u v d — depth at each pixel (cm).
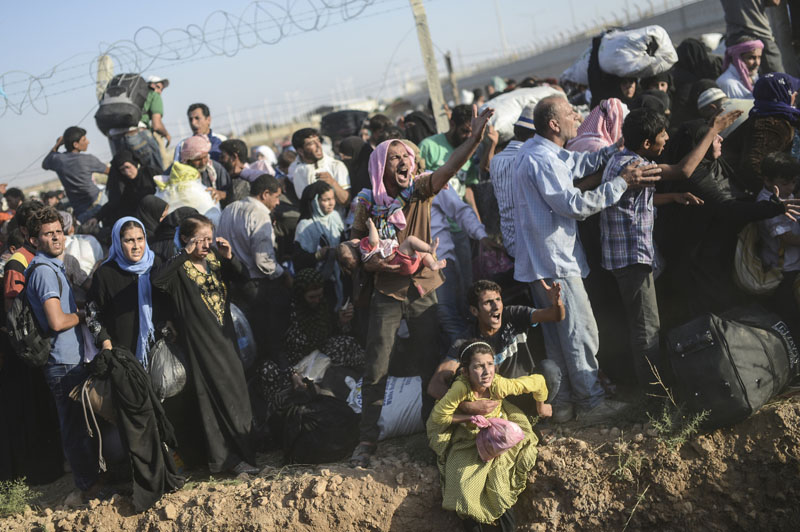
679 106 724
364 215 477
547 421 497
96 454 527
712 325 443
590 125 505
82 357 521
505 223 513
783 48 734
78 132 855
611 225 473
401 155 464
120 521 494
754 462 441
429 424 460
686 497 446
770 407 449
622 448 458
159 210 614
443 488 457
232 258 532
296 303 579
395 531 468
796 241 477
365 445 502
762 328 460
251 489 490
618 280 480
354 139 756
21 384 561
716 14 1409
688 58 750
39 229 507
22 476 566
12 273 528
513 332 469
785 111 492
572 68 811
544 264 475
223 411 510
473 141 446
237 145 746
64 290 516
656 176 452
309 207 645
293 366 573
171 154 1041
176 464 538
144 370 486
